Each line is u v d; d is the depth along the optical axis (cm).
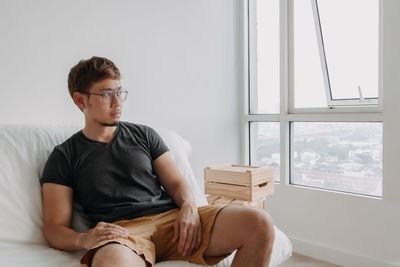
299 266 224
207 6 254
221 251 123
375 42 219
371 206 211
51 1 181
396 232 201
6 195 130
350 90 233
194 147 248
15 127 149
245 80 279
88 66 137
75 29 190
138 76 216
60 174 131
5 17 168
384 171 204
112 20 204
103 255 100
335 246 229
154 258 117
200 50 250
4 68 168
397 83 196
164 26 228
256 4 284
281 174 259
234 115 276
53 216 126
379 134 217
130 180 137
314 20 245
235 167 210
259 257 116
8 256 115
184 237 122
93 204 132
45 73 181
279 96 262
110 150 138
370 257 211
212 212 128
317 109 246
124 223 127
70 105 190
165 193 149
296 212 249
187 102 243
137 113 216
